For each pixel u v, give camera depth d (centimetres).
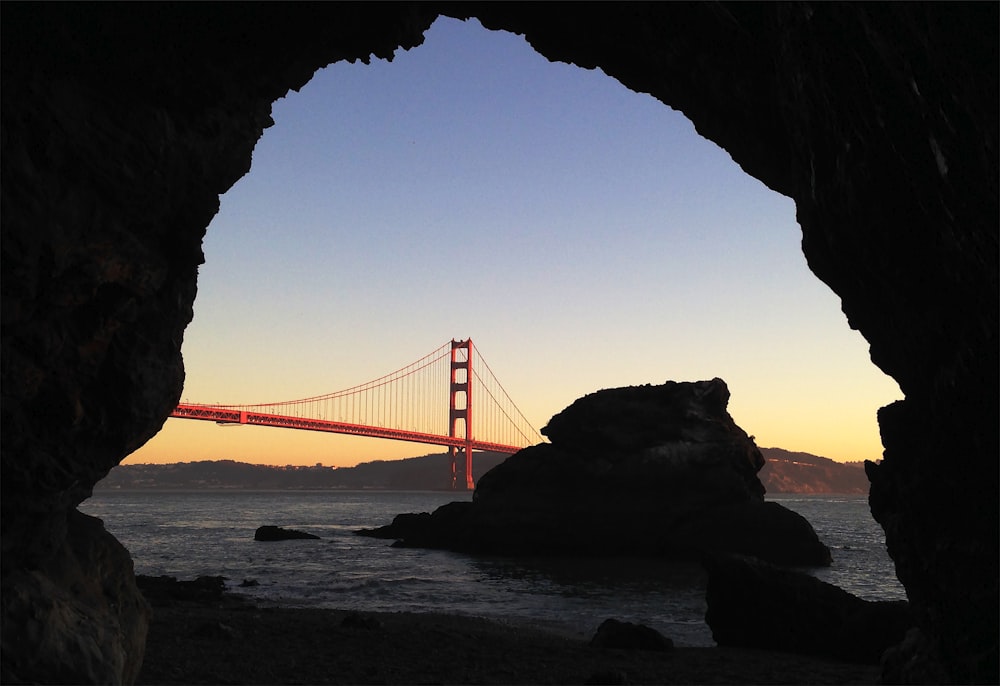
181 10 785
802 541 4519
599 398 5419
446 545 5259
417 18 1058
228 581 3350
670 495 4894
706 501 4794
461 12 1125
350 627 1688
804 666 1509
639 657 1520
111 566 870
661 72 1091
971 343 666
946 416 745
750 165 1076
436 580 3534
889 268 747
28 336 722
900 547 893
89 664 714
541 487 5209
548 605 2742
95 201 744
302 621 1817
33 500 752
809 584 1806
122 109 767
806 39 715
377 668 1283
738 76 959
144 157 780
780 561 4494
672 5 946
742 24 875
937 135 605
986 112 543
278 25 889
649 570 4097
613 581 3566
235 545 5594
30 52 694
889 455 890
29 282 700
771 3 807
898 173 677
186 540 6072
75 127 721
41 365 739
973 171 580
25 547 757
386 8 986
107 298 793
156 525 8212
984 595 721
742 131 1038
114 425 827
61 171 718
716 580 1875
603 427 5250
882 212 718
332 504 17025
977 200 589
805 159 841
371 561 4506
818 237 887
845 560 4875
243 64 894
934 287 703
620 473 4997
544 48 1171
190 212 887
